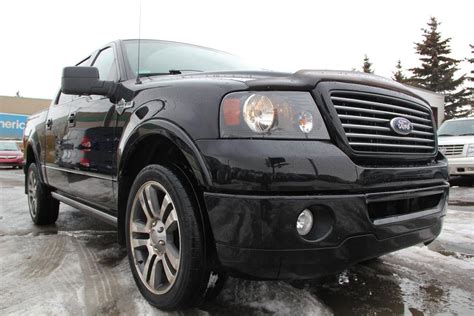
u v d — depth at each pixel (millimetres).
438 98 26484
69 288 2717
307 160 1928
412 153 2479
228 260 1984
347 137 2098
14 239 4062
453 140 9008
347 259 2012
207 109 2107
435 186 2545
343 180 1984
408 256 3463
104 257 3424
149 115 2447
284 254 1887
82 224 4852
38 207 4656
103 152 3049
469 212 5605
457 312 2404
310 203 1906
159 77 2850
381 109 2363
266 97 2012
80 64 4582
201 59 3680
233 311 2352
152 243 2426
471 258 3453
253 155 1897
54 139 4184
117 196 2873
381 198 2113
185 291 2148
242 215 1904
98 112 3182
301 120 2021
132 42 3600
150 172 2406
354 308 2443
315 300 2510
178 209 2172
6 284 2805
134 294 2600
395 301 2551
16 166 20578
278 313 2330
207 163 2002
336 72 2324
